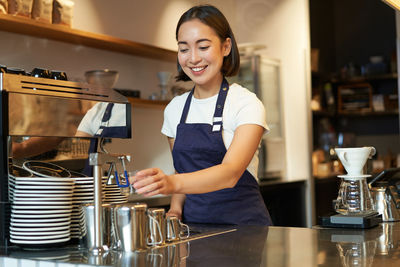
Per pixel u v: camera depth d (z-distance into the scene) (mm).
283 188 4281
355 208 1738
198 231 1734
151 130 3975
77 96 1665
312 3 5160
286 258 1214
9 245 1479
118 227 1345
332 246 1366
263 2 4949
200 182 1537
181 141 2068
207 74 1909
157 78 4008
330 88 5242
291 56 4801
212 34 1882
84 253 1344
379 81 5363
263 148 4430
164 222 1450
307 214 4633
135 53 3719
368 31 5598
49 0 2879
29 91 1534
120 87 3697
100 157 1359
